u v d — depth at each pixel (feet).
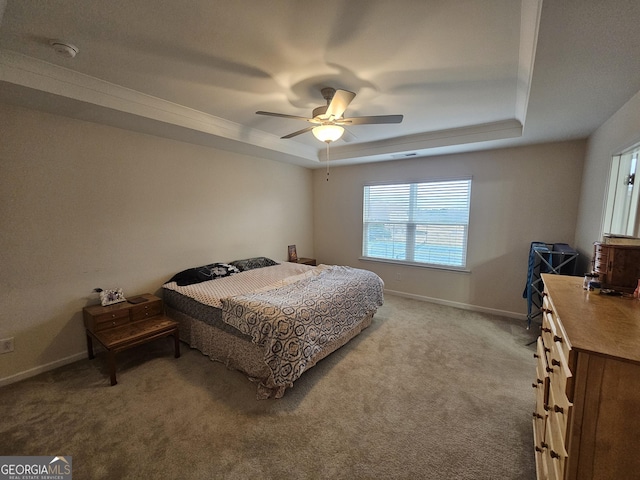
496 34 5.03
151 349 9.32
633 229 6.34
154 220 10.18
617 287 4.40
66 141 8.02
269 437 5.67
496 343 9.64
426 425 6.00
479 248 12.48
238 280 10.73
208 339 8.70
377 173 15.06
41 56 5.98
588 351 2.72
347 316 9.02
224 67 6.34
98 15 4.68
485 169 12.01
